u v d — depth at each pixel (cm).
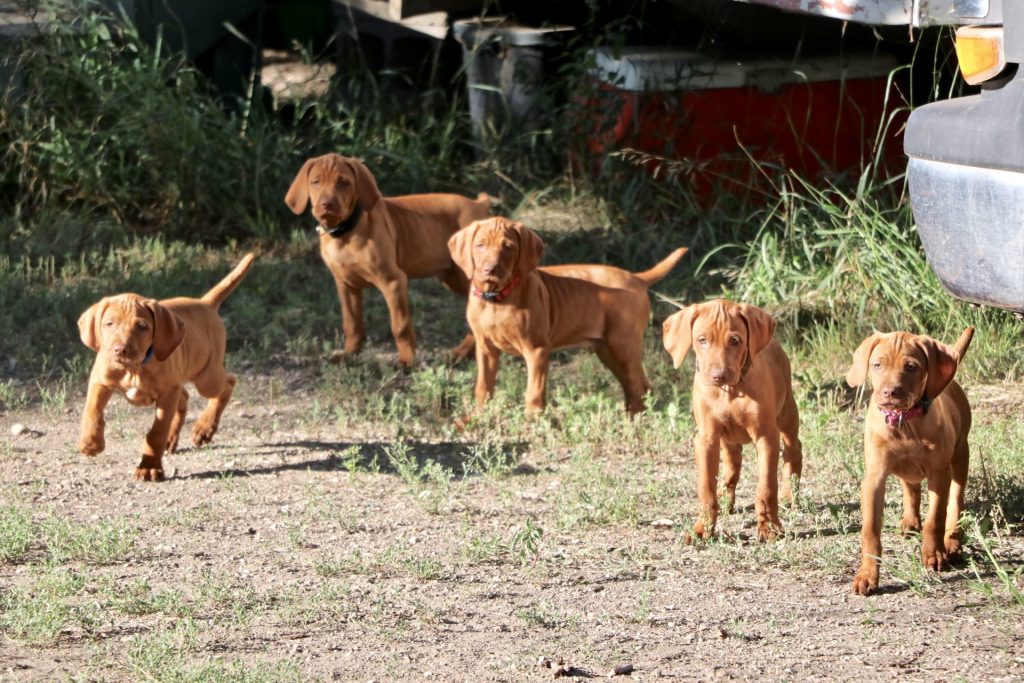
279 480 970
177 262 1495
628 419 1061
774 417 812
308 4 2528
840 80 1608
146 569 793
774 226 1480
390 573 784
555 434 1052
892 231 1288
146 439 966
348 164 1195
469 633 693
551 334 1074
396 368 1251
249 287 1461
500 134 1777
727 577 771
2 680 623
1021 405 1084
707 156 1620
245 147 1711
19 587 745
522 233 1039
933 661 640
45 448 1051
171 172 1650
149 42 1839
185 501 922
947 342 1209
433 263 1285
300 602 732
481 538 842
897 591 740
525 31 1759
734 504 888
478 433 1075
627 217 1580
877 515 739
